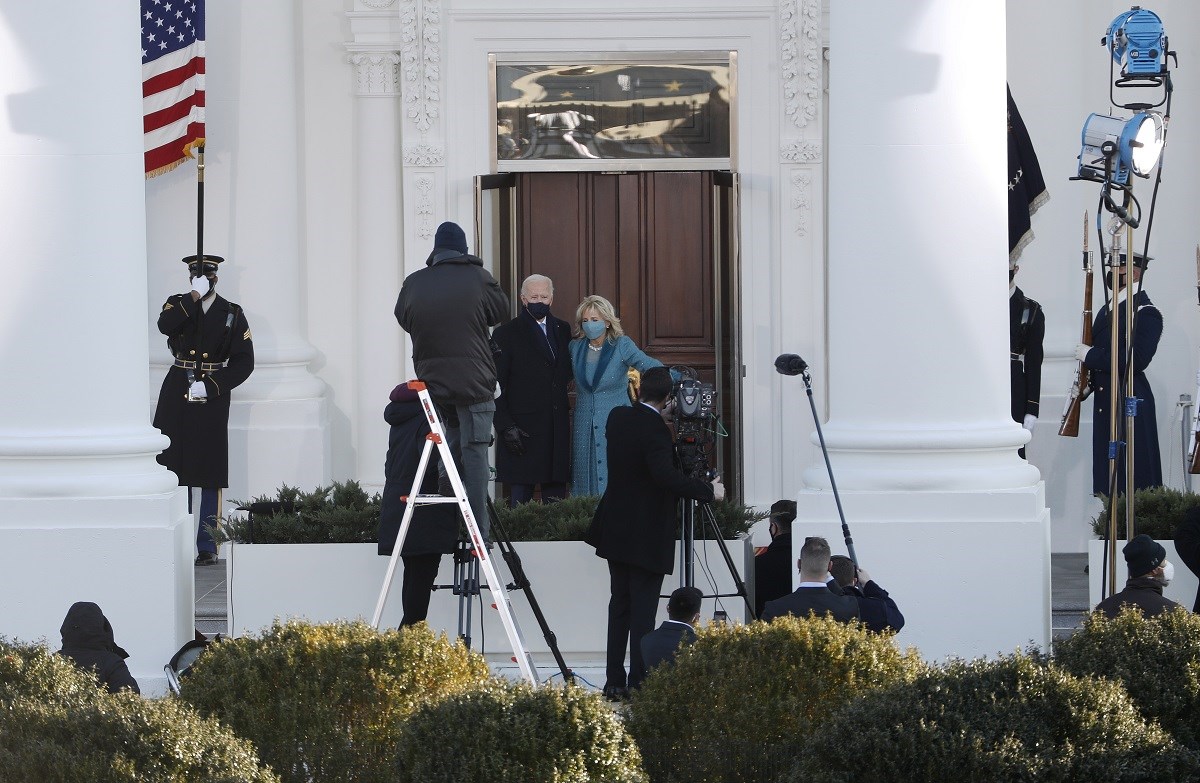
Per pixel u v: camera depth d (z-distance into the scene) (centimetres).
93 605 2647
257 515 3512
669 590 3419
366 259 4916
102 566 3142
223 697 2216
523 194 4994
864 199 3212
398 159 4922
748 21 4853
